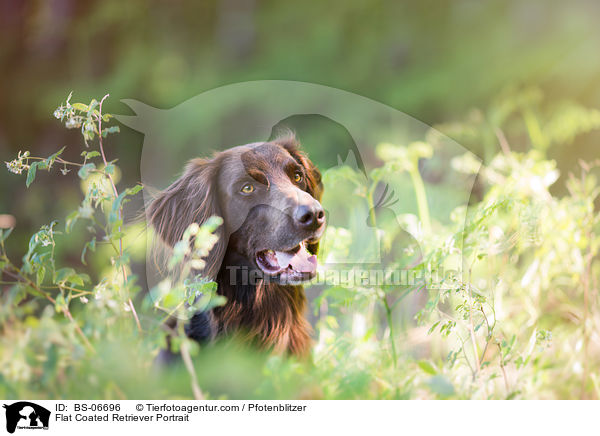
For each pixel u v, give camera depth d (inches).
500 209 229.3
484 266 241.4
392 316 219.8
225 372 194.9
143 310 172.9
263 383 172.7
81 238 396.2
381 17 684.7
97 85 660.7
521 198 219.1
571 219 230.2
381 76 648.4
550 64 581.0
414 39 660.7
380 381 184.1
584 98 566.3
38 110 647.8
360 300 189.8
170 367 198.8
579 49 580.1
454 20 668.1
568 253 235.1
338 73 656.4
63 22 673.0
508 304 249.3
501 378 201.0
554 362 210.1
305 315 221.5
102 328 158.7
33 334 155.4
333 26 683.4
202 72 689.6
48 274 201.5
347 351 185.2
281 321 207.5
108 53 679.1
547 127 440.8
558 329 233.3
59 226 432.8
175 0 737.0
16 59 673.6
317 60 667.4
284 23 709.9
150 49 689.0
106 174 173.9
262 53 700.0
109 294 162.6
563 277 249.8
